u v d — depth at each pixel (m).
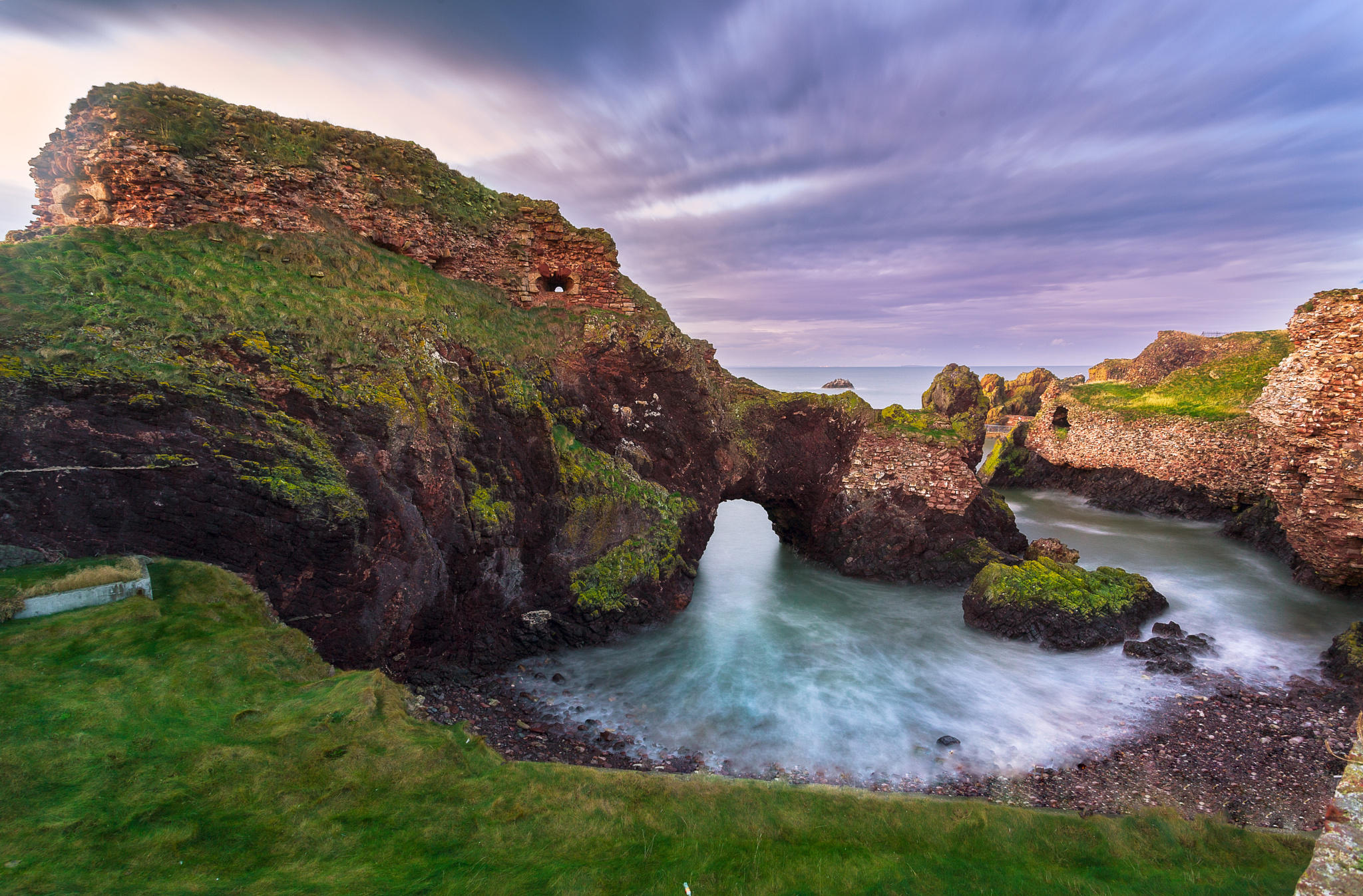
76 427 12.80
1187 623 26.73
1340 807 6.50
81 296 14.83
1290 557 34.41
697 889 7.54
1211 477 45.47
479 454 20.83
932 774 16.53
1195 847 9.59
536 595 22.70
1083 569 27.64
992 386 95.50
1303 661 23.30
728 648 24.09
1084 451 55.62
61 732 8.46
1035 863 8.91
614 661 22.61
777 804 10.15
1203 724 18.95
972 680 21.94
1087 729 18.80
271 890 6.72
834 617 27.69
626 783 10.26
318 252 20.25
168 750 8.66
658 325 28.16
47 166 18.66
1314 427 24.27
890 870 8.35
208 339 15.42
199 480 13.79
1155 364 65.88
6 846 6.73
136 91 18.67
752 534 44.16
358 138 22.83
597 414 26.61
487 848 8.00
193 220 18.94
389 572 16.73
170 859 6.97
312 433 15.95
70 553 12.48
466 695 18.69
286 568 14.67
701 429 29.66
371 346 18.44
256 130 20.52
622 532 25.00
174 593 12.32
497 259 26.67
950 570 32.06
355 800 8.50
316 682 11.02
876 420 34.00
